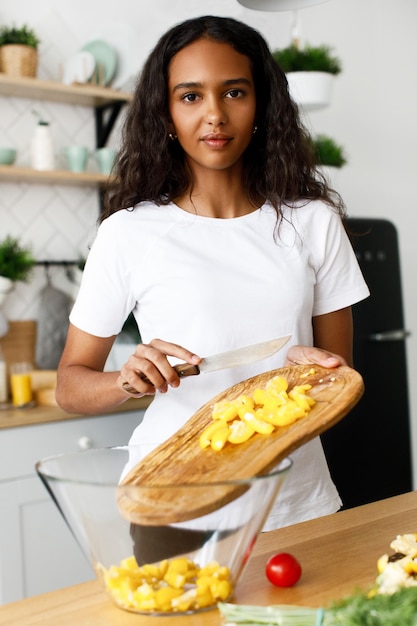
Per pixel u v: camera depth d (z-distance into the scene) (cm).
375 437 299
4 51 278
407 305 398
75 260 312
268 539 108
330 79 281
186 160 147
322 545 105
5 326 282
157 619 84
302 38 354
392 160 392
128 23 319
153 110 144
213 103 133
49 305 297
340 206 160
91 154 316
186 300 140
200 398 141
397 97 393
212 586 85
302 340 145
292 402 106
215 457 96
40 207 304
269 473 90
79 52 296
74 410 145
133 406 264
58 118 308
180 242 143
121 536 83
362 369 296
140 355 120
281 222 147
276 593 90
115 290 146
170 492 79
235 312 139
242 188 149
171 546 83
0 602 237
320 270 151
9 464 240
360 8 376
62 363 150
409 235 400
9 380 286
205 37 135
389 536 108
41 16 302
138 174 149
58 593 93
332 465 285
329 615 73
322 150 296
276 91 147
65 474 92
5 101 296
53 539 247
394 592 74
